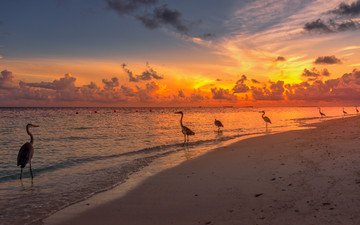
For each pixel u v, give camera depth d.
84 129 45.88
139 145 28.59
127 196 11.94
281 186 11.27
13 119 73.06
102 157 22.11
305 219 8.04
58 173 17.03
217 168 15.86
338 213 8.20
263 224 8.09
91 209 10.69
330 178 11.48
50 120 69.56
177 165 17.52
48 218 9.98
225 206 9.92
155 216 9.66
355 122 43.44
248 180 12.76
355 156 15.27
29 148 16.34
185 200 10.98
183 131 28.72
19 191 13.33
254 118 75.31
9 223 9.62
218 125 38.56
